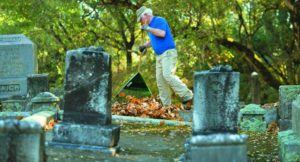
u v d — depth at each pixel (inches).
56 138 318.7
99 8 976.3
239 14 1052.5
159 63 521.3
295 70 1094.4
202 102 294.5
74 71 320.5
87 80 318.7
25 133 214.8
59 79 1258.6
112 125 323.0
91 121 317.7
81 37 1145.4
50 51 1264.8
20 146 214.7
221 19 985.5
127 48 1196.5
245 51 1050.1
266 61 1130.7
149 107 527.2
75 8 924.6
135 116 520.4
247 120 486.0
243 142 194.9
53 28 1125.7
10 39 574.9
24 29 1106.7
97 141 312.8
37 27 1059.9
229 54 1058.7
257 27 1098.7
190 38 892.0
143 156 308.7
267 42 1114.1
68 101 321.1
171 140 366.6
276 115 545.0
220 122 292.7
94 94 318.0
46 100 450.9
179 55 921.5
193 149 194.4
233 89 292.5
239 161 194.4
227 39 1021.8
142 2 941.8
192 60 969.5
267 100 1134.4
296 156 291.7
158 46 514.0
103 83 317.1
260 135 429.7
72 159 283.9
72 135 316.2
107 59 318.7
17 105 536.4
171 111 524.4
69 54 321.4
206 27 952.9
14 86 565.9
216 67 297.9
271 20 1091.3
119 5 968.3
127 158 299.9
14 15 975.6
